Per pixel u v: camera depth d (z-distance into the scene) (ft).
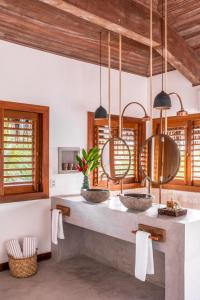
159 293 9.85
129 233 9.21
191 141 14.61
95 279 10.90
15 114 11.96
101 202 11.12
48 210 12.67
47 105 12.64
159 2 10.80
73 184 13.41
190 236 7.90
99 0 9.14
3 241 11.45
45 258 12.65
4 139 11.62
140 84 16.08
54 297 9.47
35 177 12.49
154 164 10.58
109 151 12.25
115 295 9.68
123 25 9.88
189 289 7.88
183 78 14.61
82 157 13.58
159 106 9.20
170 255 8.09
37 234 12.36
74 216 11.43
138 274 8.48
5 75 11.51
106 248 12.41
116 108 15.03
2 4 9.36
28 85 12.11
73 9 8.67
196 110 14.12
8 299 9.26
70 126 13.32
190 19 11.37
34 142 12.44
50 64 12.75
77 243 13.29
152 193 16.05
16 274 10.84
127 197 9.64
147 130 16.15
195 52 13.04
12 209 11.68
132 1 10.18
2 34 11.21
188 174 14.71
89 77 13.99
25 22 10.55
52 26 10.90
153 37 10.95
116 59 14.07
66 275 11.20
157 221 8.39
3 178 11.57
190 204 14.44
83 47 12.67
